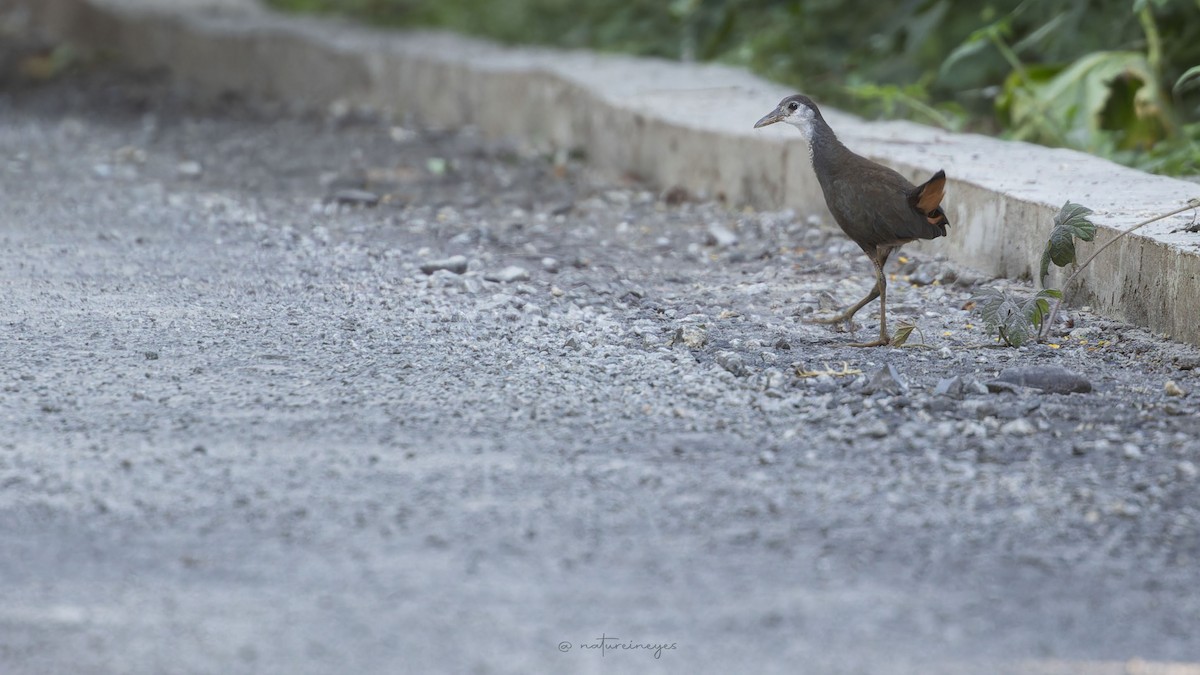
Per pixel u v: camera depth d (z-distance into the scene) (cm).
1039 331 1266
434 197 2055
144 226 1780
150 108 2978
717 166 1998
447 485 905
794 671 679
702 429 1015
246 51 3256
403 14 3469
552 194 2091
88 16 3806
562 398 1084
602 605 744
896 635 715
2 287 1430
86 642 707
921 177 1647
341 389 1105
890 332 1312
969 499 885
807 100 1278
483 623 724
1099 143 1917
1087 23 2188
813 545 817
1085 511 867
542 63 2636
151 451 966
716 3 2733
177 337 1255
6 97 3158
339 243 1702
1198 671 683
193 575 780
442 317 1327
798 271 1577
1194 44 2108
